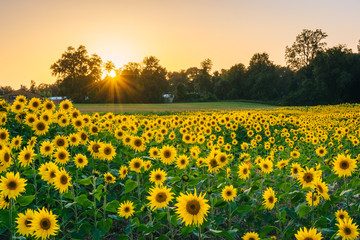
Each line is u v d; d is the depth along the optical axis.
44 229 2.72
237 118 13.38
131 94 106.19
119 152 6.56
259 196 4.96
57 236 4.29
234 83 123.62
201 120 11.72
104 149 5.07
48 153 4.80
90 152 5.57
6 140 4.88
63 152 4.71
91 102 103.19
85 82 108.94
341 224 3.18
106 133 7.54
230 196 4.16
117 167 6.02
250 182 5.30
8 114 7.04
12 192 3.05
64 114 7.12
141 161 4.63
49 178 3.63
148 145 7.64
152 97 108.88
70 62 111.62
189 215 2.84
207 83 134.12
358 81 88.44
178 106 76.56
